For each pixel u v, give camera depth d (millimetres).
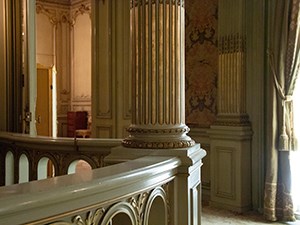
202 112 4965
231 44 4480
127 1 4535
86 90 8766
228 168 4523
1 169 2879
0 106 3242
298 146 4098
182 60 1756
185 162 1617
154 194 1453
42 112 6684
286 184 4051
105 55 4750
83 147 2363
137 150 1673
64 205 971
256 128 4395
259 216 4246
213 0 4797
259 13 4297
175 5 1705
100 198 1106
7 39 3195
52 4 8852
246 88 4457
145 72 1697
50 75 6844
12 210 819
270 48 4129
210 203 4730
